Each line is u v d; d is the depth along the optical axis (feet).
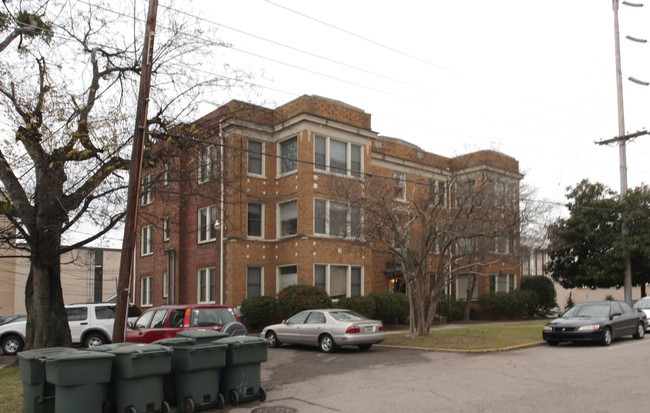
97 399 26.21
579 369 41.32
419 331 64.75
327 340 54.95
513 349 55.62
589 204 105.91
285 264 84.58
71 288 155.63
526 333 67.15
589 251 108.78
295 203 85.71
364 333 54.75
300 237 82.07
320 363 47.85
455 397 31.94
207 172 62.69
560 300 176.04
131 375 26.81
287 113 87.45
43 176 46.19
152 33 41.50
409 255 65.31
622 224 100.01
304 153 83.56
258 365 32.68
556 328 57.47
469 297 103.45
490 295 109.60
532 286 123.85
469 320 104.01
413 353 53.52
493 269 114.21
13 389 35.19
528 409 28.45
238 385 31.65
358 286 88.38
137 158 39.83
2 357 60.23
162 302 100.01
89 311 64.80
